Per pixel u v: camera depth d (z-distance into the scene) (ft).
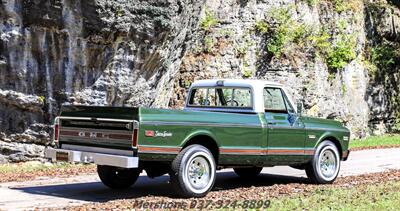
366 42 106.73
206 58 74.23
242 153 32.73
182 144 29.60
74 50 48.21
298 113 36.58
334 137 38.91
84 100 49.90
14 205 28.12
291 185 36.76
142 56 51.80
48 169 45.27
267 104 35.27
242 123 32.71
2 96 47.57
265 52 81.10
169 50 55.16
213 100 37.06
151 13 50.06
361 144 83.20
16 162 48.80
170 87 63.67
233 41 77.56
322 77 88.69
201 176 30.42
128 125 28.14
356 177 42.09
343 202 29.17
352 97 97.25
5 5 45.19
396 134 106.73
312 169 37.45
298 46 84.64
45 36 47.24
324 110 88.53
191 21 58.75
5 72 47.14
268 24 81.41
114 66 50.60
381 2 115.34
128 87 52.06
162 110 28.94
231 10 78.13
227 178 41.75
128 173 34.55
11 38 46.32
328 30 91.81
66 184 37.04
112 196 31.60
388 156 64.69
